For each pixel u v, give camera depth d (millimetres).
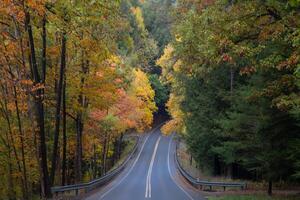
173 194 30875
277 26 14773
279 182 33812
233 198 24359
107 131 49406
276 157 25078
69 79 30578
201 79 41562
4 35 22609
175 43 28594
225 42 15500
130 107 59000
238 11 16156
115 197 28484
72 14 17703
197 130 41281
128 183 42281
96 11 17469
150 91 83375
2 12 20016
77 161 35094
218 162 44719
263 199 23203
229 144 30266
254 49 15305
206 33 19766
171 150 85312
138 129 82688
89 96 31297
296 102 15844
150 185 39562
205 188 35469
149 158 75125
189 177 40844
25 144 29750
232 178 39719
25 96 25172
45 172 25297
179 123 60875
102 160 60188
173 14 32031
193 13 25062
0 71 25750
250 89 25906
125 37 29281
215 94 39000
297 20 14391
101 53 22547
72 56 29844
